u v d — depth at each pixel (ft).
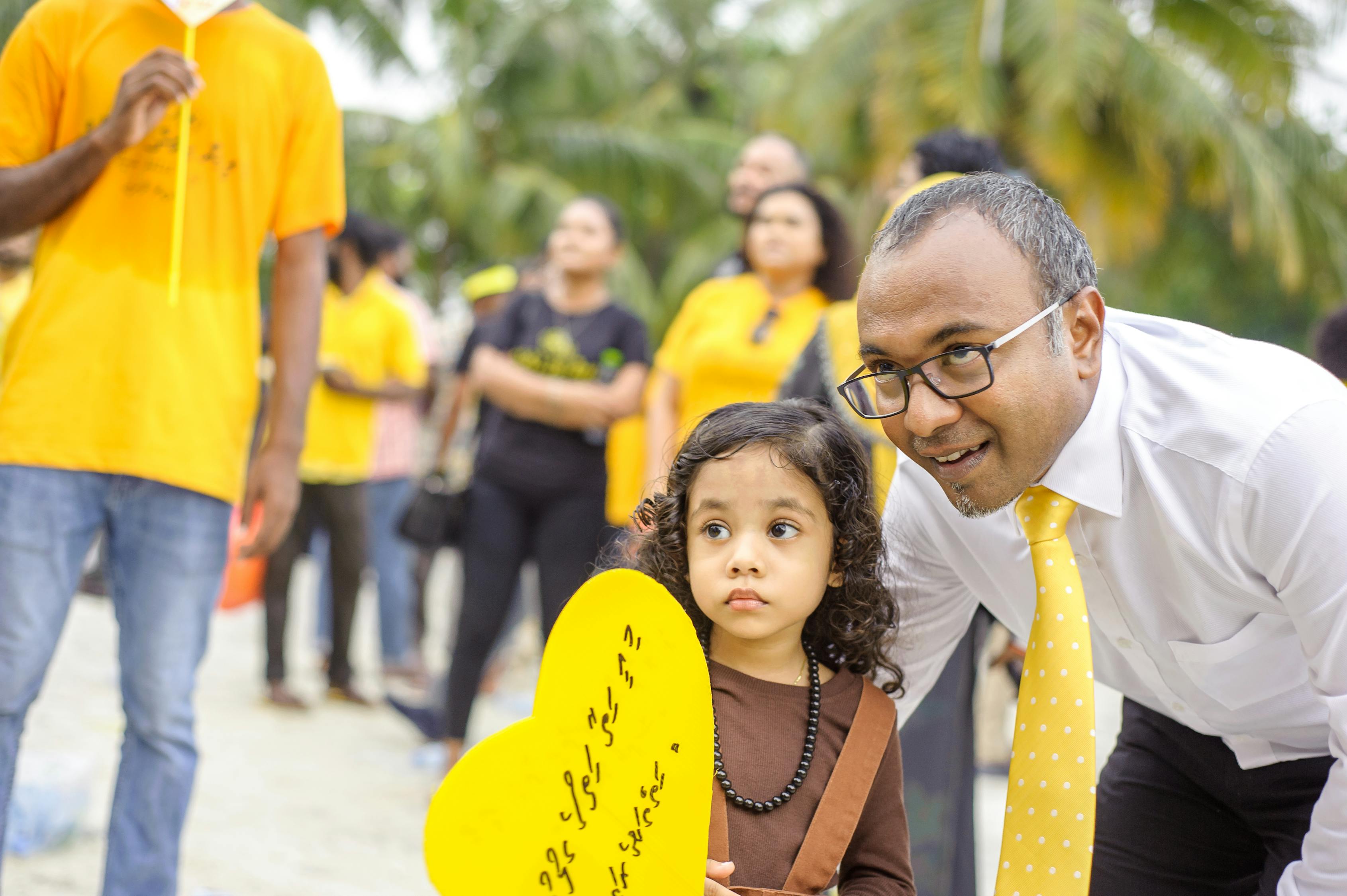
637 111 61.46
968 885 8.56
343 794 12.98
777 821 5.17
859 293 4.94
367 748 15.06
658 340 56.29
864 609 5.57
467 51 52.37
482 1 53.93
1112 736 9.68
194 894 9.57
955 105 40.63
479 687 12.94
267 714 16.26
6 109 7.65
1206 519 5.15
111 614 21.48
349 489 17.04
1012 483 4.92
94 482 7.47
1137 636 5.80
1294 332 61.57
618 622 4.85
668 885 4.68
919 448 4.86
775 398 9.20
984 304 4.58
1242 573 5.19
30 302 7.54
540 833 4.78
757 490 5.15
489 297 20.43
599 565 6.36
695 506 5.28
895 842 5.43
